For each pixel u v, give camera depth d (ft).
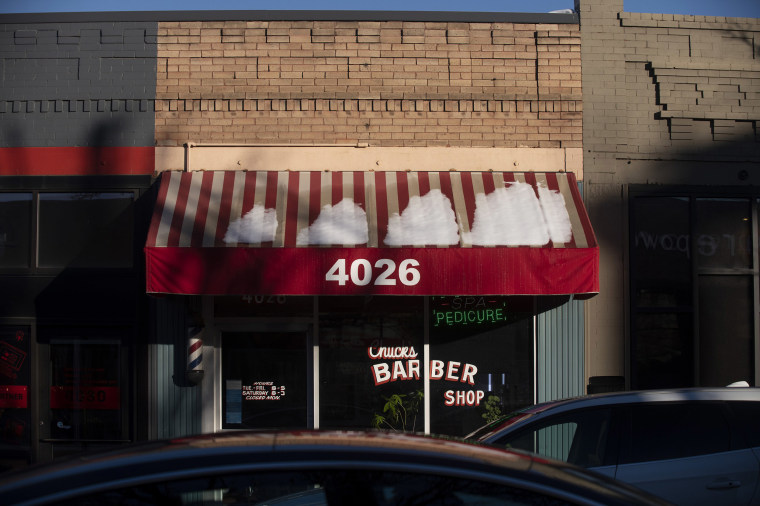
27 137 31.12
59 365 30.68
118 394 30.42
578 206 28.66
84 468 8.49
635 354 30.58
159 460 8.60
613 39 31.58
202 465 8.50
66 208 31.04
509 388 30.37
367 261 26.43
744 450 17.12
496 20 31.58
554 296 30.45
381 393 30.25
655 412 17.61
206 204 28.22
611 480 9.72
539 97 31.27
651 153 31.35
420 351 30.37
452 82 31.48
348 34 31.45
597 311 30.55
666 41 31.73
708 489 16.74
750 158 31.68
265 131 31.14
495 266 26.53
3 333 30.83
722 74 31.71
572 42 31.53
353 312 30.42
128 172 30.86
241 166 30.71
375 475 8.62
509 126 31.32
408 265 26.43
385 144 31.14
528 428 17.52
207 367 30.09
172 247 26.35
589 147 31.24
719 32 32.07
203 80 31.30
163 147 30.81
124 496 8.18
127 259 30.73
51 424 30.53
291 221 27.50
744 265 31.50
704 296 31.35
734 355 31.24
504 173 30.14
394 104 31.30
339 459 8.70
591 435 17.48
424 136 31.19
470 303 30.50
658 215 31.35
